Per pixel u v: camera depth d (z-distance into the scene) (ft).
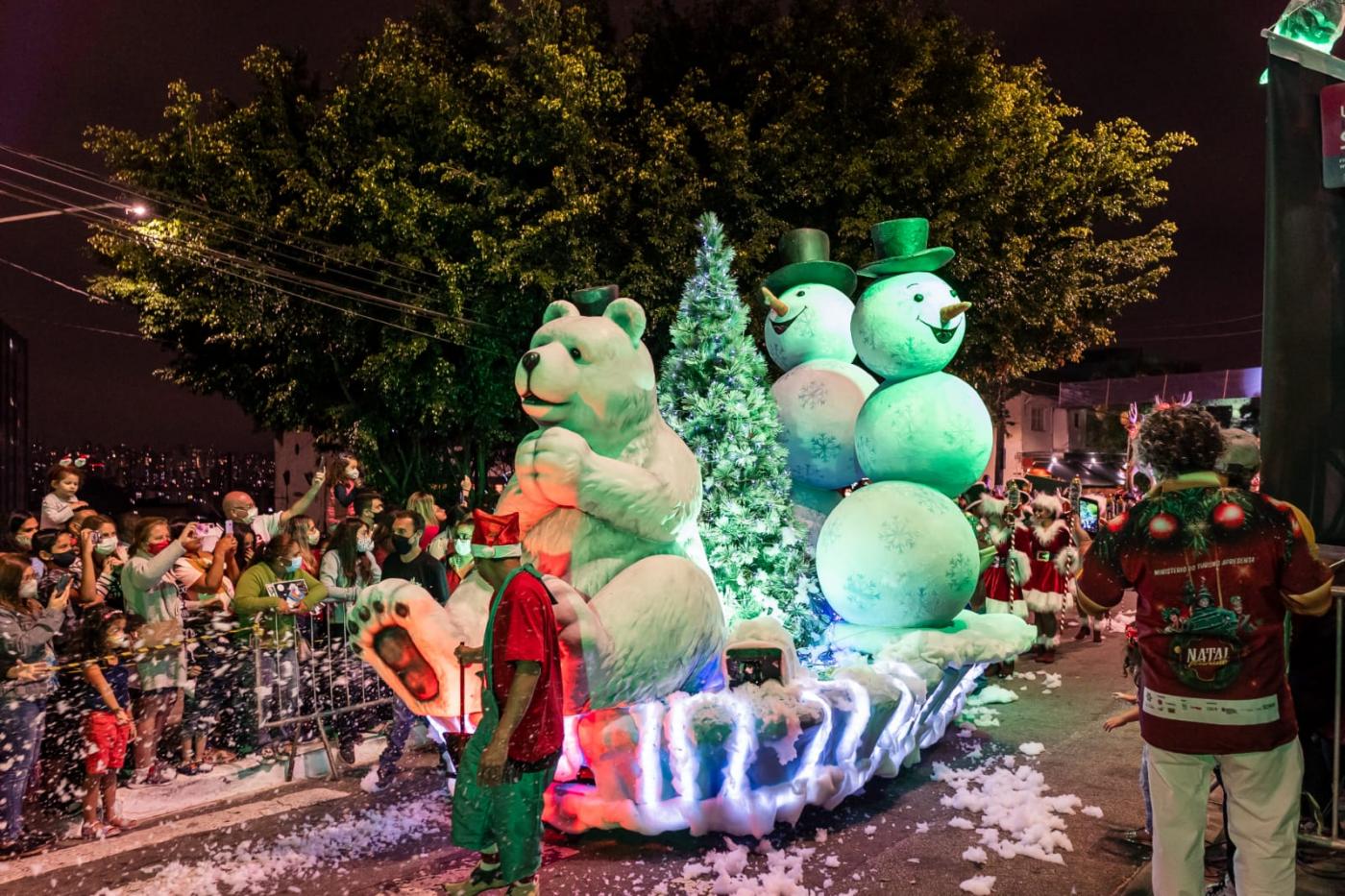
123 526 26.02
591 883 14.39
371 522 27.96
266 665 22.33
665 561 16.81
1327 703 13.94
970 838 16.08
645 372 17.90
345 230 48.26
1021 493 39.29
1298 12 13.99
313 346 50.37
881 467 21.53
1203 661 9.95
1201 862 10.34
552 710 12.65
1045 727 23.82
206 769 21.45
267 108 49.37
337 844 16.56
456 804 12.87
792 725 15.44
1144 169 58.80
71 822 18.28
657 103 51.83
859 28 50.85
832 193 47.50
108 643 18.80
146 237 45.03
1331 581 9.87
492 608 12.73
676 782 15.47
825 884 14.23
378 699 23.20
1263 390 14.57
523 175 47.75
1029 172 54.19
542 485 16.35
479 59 50.16
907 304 21.25
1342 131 13.82
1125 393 106.42
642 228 47.03
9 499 114.32
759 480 21.01
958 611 20.75
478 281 46.65
